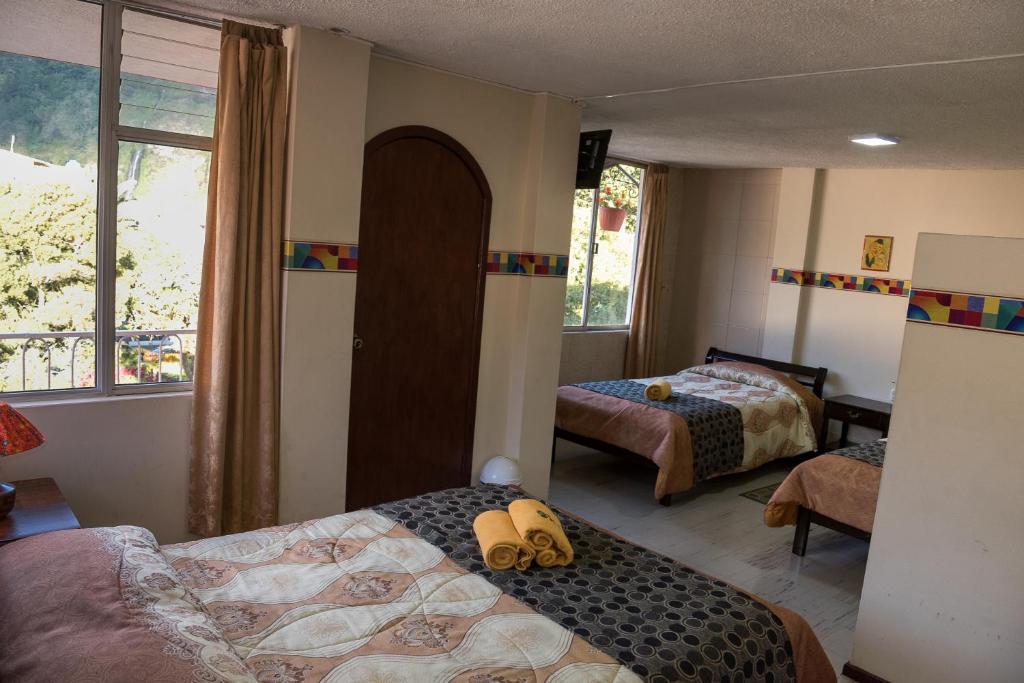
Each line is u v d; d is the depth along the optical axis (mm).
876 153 5348
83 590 1808
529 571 2414
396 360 4125
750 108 4199
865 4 2391
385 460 4172
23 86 2941
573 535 2740
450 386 4406
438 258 4215
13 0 2879
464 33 3205
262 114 3301
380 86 3795
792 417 5820
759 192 7008
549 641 2002
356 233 3633
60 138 3039
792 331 6727
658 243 7176
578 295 6852
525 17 2875
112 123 3131
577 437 5469
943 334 2840
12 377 3066
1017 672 2719
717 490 5422
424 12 2939
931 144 4770
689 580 2441
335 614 2043
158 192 3311
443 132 4090
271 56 3273
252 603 2066
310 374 3568
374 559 2389
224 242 3229
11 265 2998
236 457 3408
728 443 5234
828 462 4188
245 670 1671
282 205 3426
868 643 3115
